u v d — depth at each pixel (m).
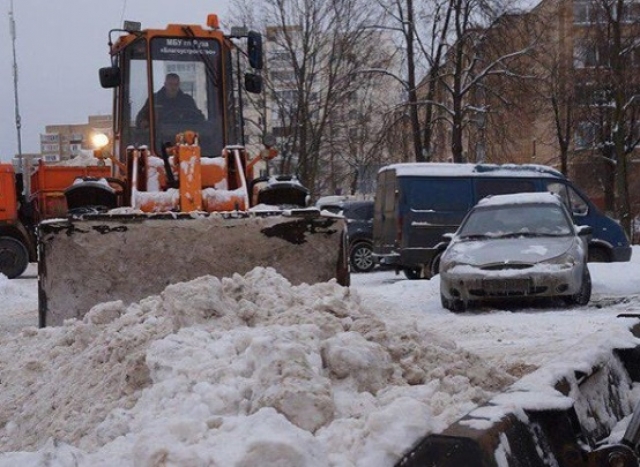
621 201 32.12
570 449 2.94
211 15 11.80
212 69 11.70
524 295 12.54
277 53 33.91
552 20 33.66
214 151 11.62
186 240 8.73
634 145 35.88
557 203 14.10
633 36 32.06
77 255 8.62
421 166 20.23
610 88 33.38
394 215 20.33
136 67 11.61
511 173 20.11
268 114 36.12
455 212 19.98
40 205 20.16
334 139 36.19
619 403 3.82
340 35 33.59
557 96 34.75
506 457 2.63
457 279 12.76
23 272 22.28
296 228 8.88
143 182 10.74
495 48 30.73
